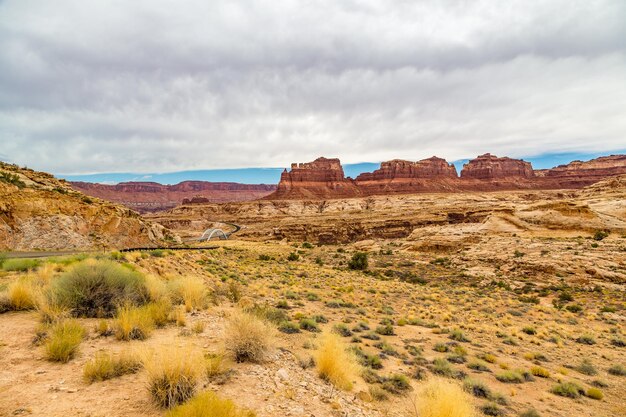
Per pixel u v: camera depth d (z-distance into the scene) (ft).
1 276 47.47
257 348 25.21
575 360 55.67
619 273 147.84
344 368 26.53
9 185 141.69
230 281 79.15
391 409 24.77
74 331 24.26
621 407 36.68
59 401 16.14
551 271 164.66
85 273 33.37
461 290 133.18
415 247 273.13
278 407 18.61
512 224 272.51
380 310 76.13
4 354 21.30
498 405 31.99
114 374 19.47
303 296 80.84
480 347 55.47
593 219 247.09
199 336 29.37
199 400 14.52
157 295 38.01
